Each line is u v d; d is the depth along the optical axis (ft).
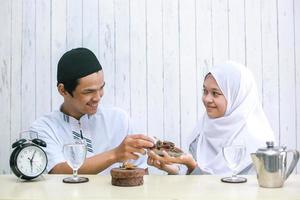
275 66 8.27
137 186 4.13
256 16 8.23
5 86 8.24
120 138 7.24
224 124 6.21
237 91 6.22
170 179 4.53
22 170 4.37
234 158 4.49
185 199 3.58
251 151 5.87
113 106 8.25
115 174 4.13
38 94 8.24
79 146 4.42
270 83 8.27
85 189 3.99
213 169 6.03
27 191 3.91
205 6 8.21
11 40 8.21
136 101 8.25
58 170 5.86
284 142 8.27
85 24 8.21
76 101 6.55
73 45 8.22
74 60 6.38
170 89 8.22
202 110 8.22
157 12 8.19
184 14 8.20
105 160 5.50
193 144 6.94
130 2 8.19
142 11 8.19
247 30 8.23
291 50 8.23
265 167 4.04
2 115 8.25
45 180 4.49
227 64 6.38
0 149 8.25
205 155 6.41
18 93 8.24
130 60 8.23
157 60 8.21
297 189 4.00
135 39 8.21
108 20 8.21
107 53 8.24
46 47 8.22
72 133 6.86
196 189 3.97
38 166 4.50
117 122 7.28
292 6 8.25
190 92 8.22
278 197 3.63
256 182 4.34
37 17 8.21
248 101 6.21
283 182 4.09
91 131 7.09
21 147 4.44
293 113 8.27
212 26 8.21
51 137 6.61
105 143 7.10
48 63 8.23
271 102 8.21
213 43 8.21
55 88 8.24
